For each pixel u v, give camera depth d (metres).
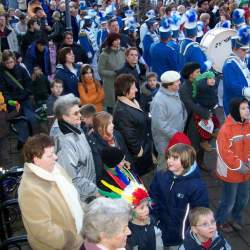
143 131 4.61
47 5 14.49
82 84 6.16
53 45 8.71
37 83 7.17
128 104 4.55
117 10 13.91
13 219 4.51
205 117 5.38
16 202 3.61
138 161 4.71
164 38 7.62
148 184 5.67
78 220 2.92
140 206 3.06
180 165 3.48
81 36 9.53
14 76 6.27
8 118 5.91
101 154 3.40
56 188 2.84
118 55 6.99
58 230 2.74
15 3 15.84
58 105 3.47
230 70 6.07
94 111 4.13
